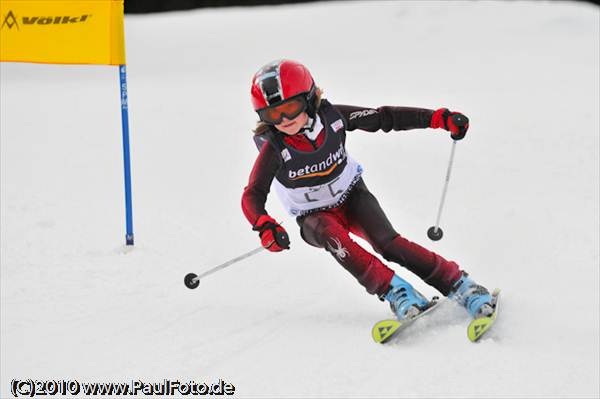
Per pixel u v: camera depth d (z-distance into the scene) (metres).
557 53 49.31
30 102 44.81
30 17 18.11
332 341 12.20
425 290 15.22
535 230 17.38
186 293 15.63
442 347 11.41
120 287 16.11
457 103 34.62
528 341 11.45
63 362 12.19
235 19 82.50
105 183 25.09
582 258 15.36
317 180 12.97
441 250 16.81
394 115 13.38
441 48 57.47
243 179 25.31
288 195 13.51
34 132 34.72
